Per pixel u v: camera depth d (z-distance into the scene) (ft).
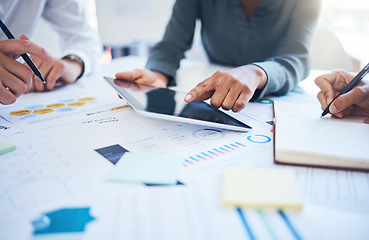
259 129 1.64
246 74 1.95
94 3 5.02
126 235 0.82
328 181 1.11
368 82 1.80
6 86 1.88
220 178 1.12
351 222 0.88
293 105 1.96
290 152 1.22
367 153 1.22
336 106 1.65
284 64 2.45
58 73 2.44
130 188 1.04
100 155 1.30
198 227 0.85
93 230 0.84
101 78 2.87
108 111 1.91
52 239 0.80
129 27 5.36
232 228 0.85
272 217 0.90
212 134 1.56
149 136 1.52
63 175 1.13
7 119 1.76
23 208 0.93
